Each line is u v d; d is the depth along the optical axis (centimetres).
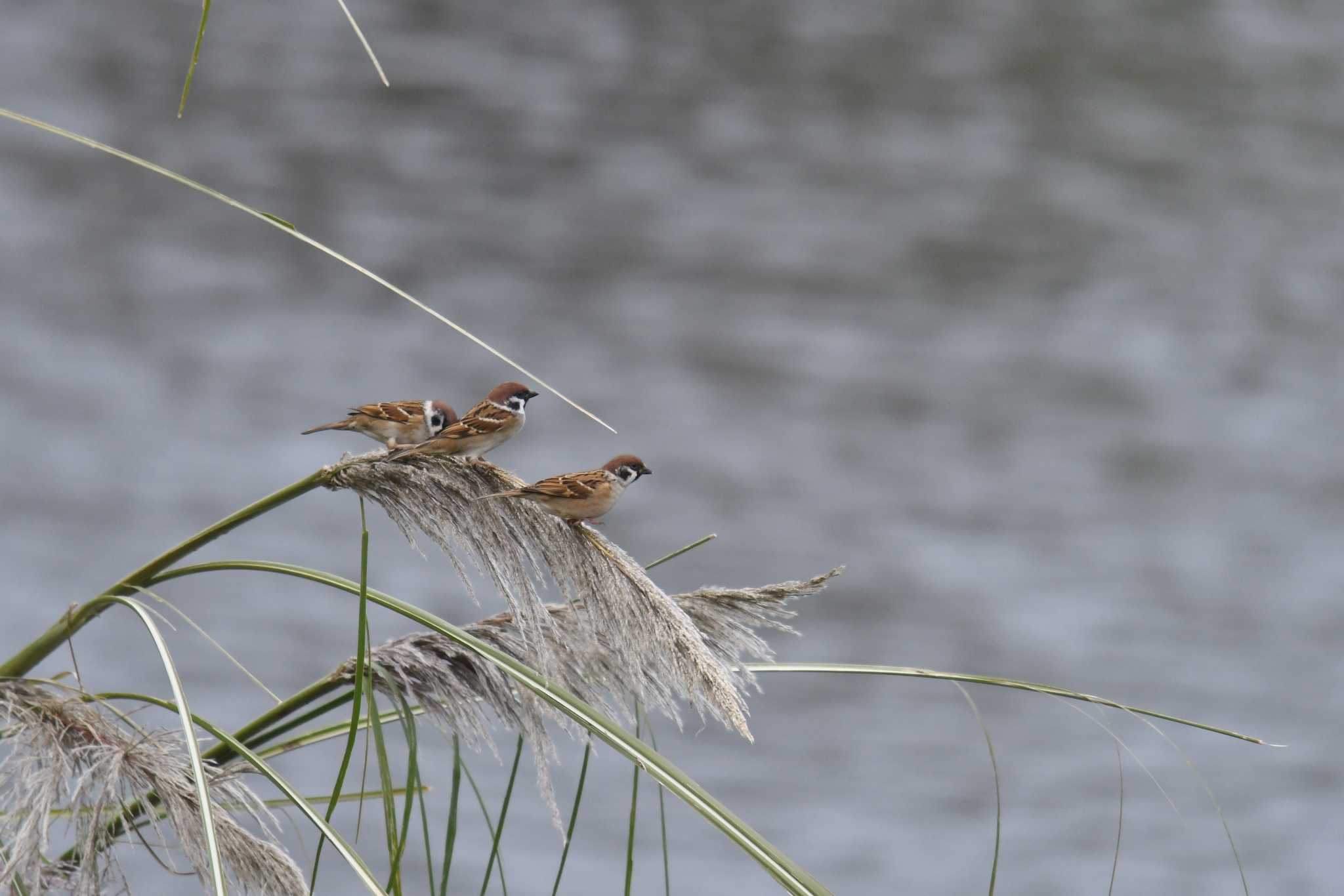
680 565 2147
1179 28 4647
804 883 286
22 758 346
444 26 4425
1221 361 2964
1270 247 3500
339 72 4059
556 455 2480
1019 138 3978
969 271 3328
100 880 352
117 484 2173
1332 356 3059
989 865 1582
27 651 370
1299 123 4144
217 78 3944
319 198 3459
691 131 3916
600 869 1507
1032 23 4631
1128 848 1641
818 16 4728
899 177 3759
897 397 2788
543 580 377
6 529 2000
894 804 1678
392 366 2767
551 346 2873
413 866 1411
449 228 3350
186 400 2502
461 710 387
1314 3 4800
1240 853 1648
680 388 2744
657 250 3300
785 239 3419
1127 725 1856
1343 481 2542
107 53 3966
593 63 4303
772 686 1916
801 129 4022
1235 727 1856
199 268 3075
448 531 370
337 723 410
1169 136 4009
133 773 360
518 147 3788
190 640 1806
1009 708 1877
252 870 360
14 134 3528
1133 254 3469
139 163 281
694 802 301
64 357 2586
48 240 3078
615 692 398
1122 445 2655
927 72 4331
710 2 4750
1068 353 3014
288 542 2098
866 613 2073
